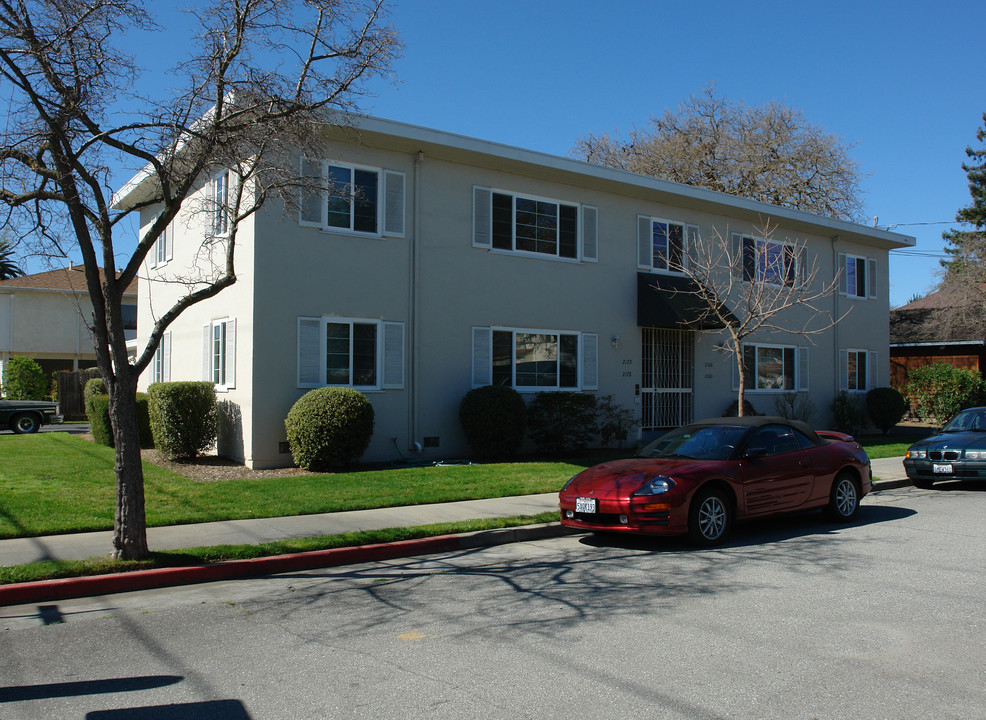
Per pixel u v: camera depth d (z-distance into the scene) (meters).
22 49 7.48
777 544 8.75
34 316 33.59
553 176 17.08
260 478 12.51
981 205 35.00
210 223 15.18
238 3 8.50
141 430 16.66
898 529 9.63
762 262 21.14
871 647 5.15
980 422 14.23
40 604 6.58
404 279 15.12
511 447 15.20
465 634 5.56
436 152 15.34
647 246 19.00
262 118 8.56
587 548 8.81
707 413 20.03
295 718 4.11
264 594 6.91
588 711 4.13
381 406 14.78
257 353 13.53
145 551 7.56
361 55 9.09
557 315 17.28
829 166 34.91
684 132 36.53
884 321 25.19
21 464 13.63
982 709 4.13
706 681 4.55
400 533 8.84
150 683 4.67
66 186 7.41
